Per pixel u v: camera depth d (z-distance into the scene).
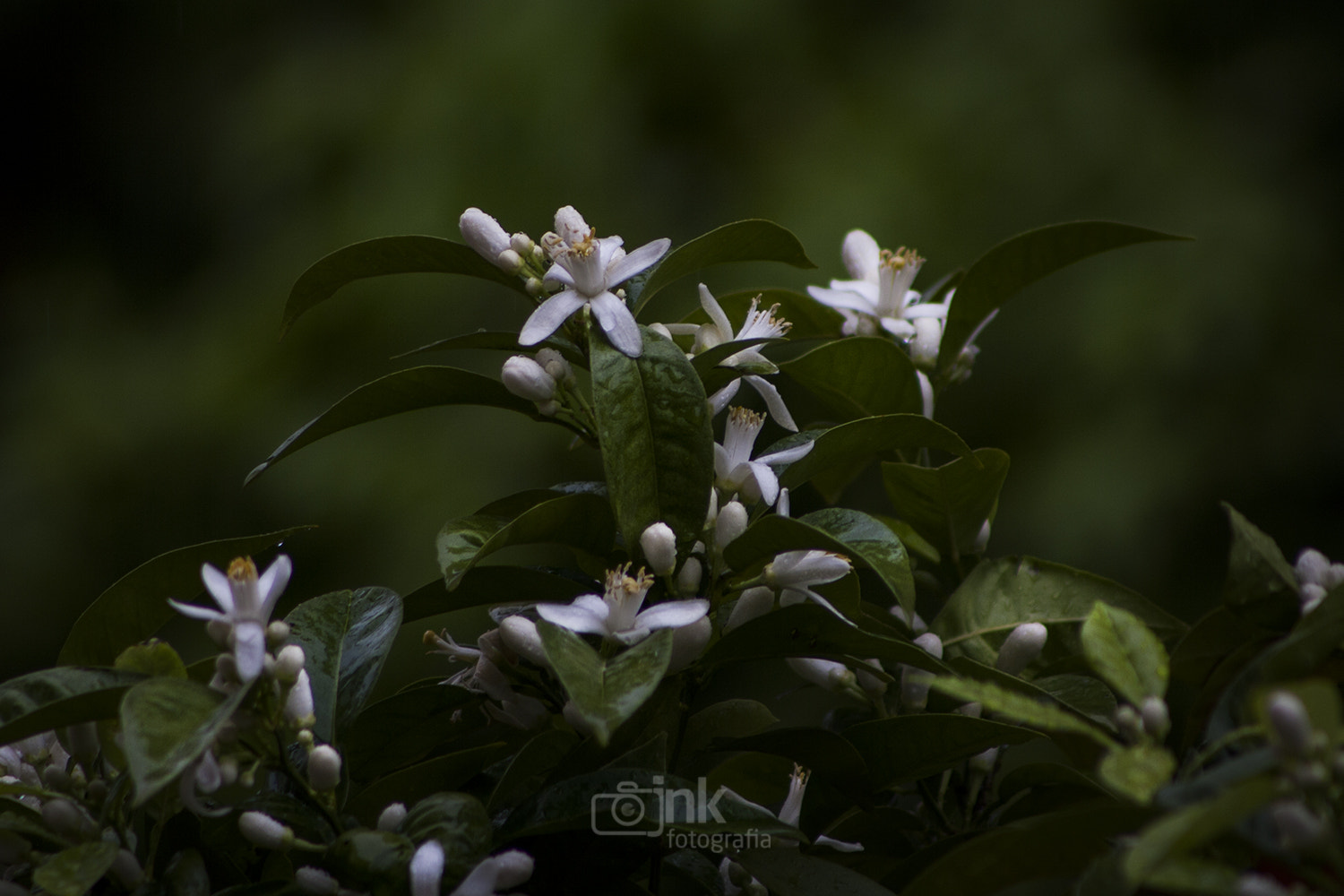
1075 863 0.62
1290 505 1.93
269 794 0.67
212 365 2.06
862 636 0.68
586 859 0.68
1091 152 1.99
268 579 0.65
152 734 0.62
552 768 0.69
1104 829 0.61
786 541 0.68
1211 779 0.60
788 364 0.76
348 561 1.92
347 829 0.66
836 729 0.76
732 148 2.06
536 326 0.69
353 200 2.02
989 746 0.69
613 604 0.66
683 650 0.67
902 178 1.96
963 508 0.77
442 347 0.72
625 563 0.71
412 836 0.64
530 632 0.68
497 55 2.03
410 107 2.04
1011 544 1.87
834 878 0.67
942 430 0.70
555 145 1.98
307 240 2.03
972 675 0.71
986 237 1.96
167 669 0.66
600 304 0.69
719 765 0.76
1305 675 0.64
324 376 2.02
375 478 1.92
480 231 0.71
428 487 1.89
